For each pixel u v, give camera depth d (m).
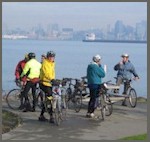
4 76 43.50
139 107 22.27
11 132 15.59
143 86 40.94
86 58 83.12
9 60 72.62
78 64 64.62
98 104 18.67
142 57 100.25
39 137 14.88
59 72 49.62
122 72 22.61
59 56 89.12
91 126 16.95
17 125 16.70
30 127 16.50
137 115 19.81
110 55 97.31
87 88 20.59
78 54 100.44
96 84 18.62
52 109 17.23
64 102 18.02
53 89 17.33
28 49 121.75
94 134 15.49
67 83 20.64
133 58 94.19
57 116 17.03
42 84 17.45
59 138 14.78
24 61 21.00
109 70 51.44
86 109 21.16
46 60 17.53
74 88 20.55
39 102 20.69
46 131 15.86
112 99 21.73
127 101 23.42
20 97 21.00
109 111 19.34
